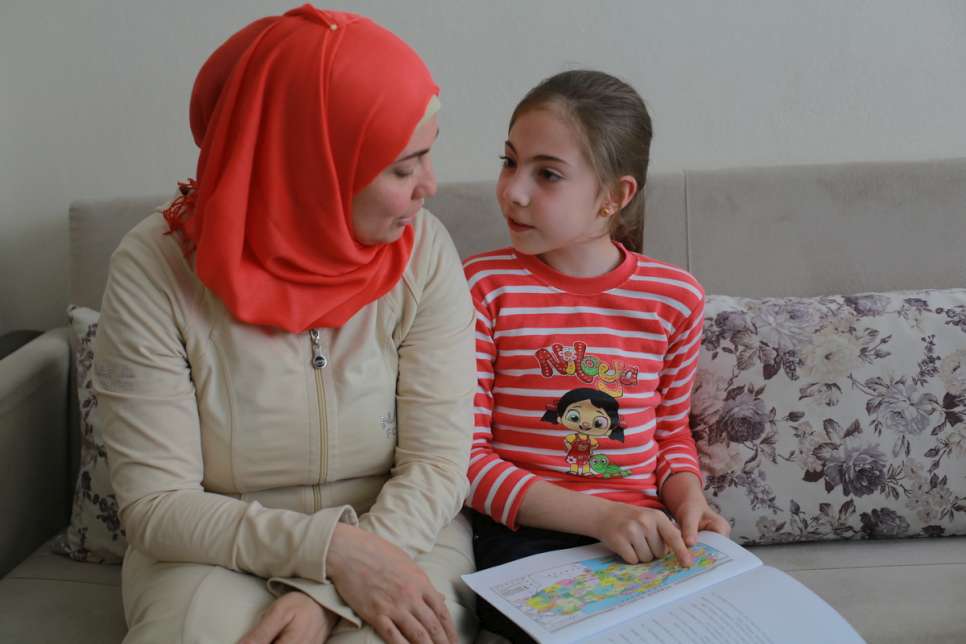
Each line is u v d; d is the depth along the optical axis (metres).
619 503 1.17
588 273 1.31
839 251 1.52
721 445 1.36
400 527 1.04
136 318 1.02
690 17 1.64
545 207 1.21
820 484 1.34
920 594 1.20
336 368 1.07
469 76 1.66
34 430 1.42
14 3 1.59
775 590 1.04
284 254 1.02
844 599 1.19
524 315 1.28
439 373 1.12
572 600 1.02
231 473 1.07
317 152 0.98
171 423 1.02
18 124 1.64
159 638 0.90
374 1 1.62
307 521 0.98
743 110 1.68
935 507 1.34
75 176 1.67
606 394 1.26
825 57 1.66
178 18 1.61
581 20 1.64
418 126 1.01
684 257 1.52
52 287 1.72
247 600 0.95
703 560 1.11
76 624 1.16
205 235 0.98
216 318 1.03
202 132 1.09
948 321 1.38
